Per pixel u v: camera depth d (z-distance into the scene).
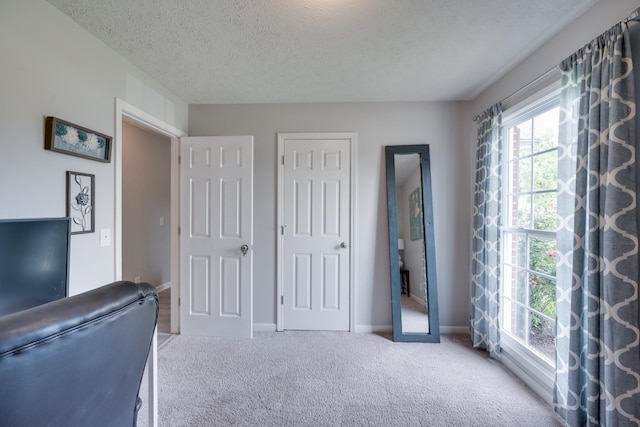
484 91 2.40
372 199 2.66
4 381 0.41
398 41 1.70
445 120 2.63
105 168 1.69
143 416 1.60
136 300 0.67
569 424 1.39
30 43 1.27
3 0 1.17
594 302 1.26
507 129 2.14
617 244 1.17
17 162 1.22
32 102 1.27
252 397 1.70
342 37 1.66
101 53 1.67
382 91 2.43
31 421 0.46
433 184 2.64
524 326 1.98
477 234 2.37
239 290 2.54
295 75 2.13
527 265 1.95
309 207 2.67
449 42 1.72
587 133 1.34
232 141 2.53
